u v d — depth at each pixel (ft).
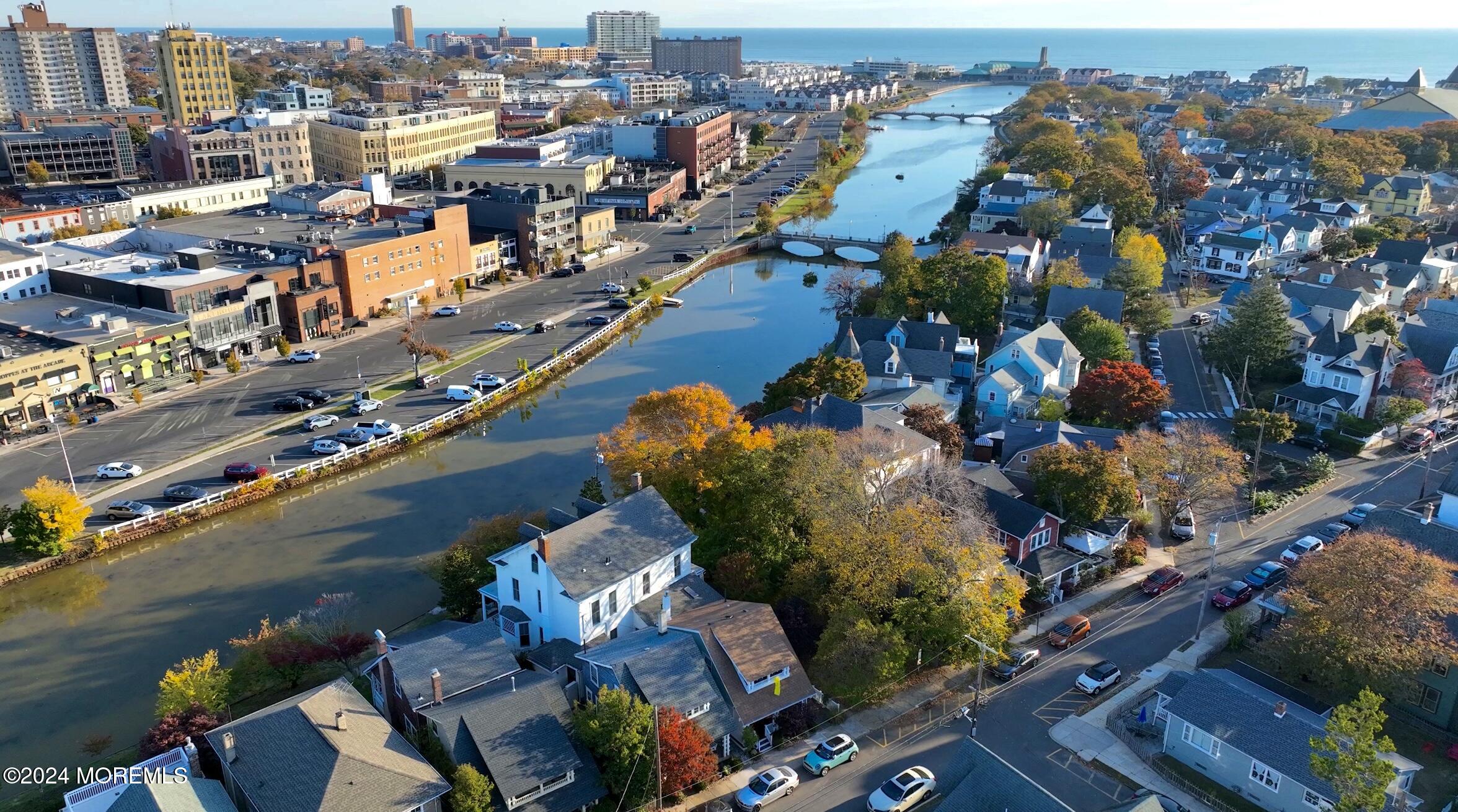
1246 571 260.62
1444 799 180.96
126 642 241.55
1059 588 249.75
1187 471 281.54
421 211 583.58
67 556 275.18
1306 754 174.09
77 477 315.37
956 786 171.94
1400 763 180.55
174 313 407.03
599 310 515.09
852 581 215.51
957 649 213.25
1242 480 284.82
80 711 216.33
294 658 208.85
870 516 234.38
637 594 223.51
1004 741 196.95
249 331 428.15
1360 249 566.36
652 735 179.52
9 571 265.95
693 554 244.63
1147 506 294.87
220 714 196.03
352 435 346.54
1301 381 385.91
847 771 189.16
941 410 326.44
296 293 446.19
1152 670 219.41
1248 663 221.46
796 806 179.83
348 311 476.54
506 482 326.24
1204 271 568.82
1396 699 198.49
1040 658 224.74
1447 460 328.29
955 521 230.48
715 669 200.54
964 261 449.48
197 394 387.55
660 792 167.94
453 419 368.07
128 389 382.83
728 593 233.35
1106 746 196.03
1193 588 254.68
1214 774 186.50
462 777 166.71
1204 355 417.28
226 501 304.09
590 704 186.29
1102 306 436.35
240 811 164.35
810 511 238.07
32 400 349.61
